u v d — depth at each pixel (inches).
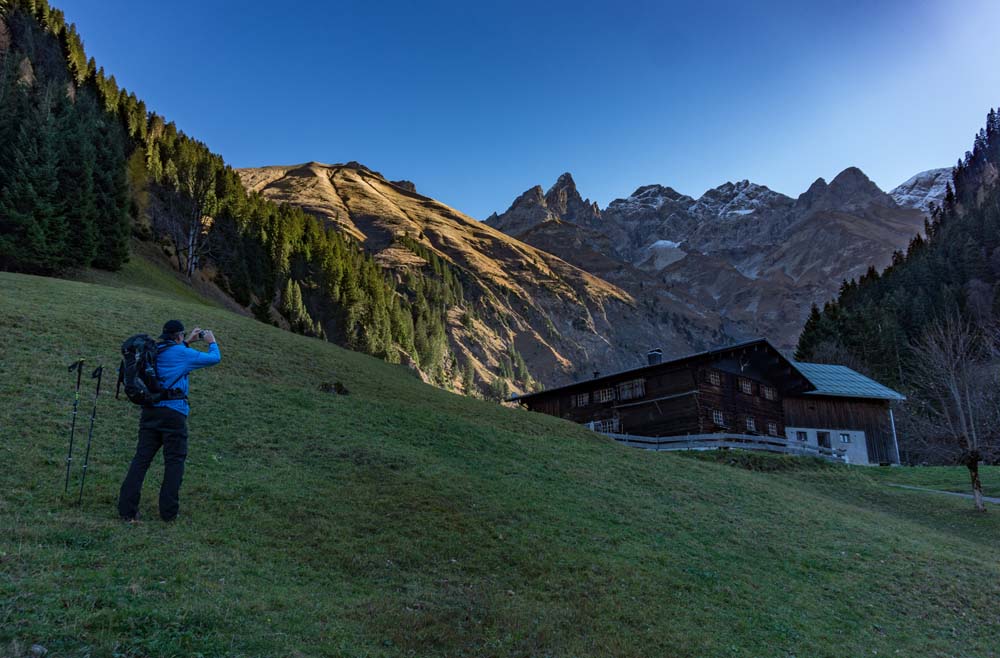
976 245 5162.4
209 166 4020.7
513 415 1277.1
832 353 3764.8
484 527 543.8
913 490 1476.4
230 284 3622.0
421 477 650.8
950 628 520.7
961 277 4995.1
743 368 2020.2
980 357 2354.8
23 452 495.8
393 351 5511.8
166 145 4333.2
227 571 356.8
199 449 613.9
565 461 895.7
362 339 4923.7
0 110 2165.4
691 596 479.5
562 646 361.1
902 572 646.5
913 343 3671.3
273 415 798.5
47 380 713.0
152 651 245.9
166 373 412.2
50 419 593.6
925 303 4345.5
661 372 1939.0
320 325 4488.2
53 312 1051.3
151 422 411.5
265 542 424.8
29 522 362.9
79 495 425.7
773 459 1546.5
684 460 1126.4
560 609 412.8
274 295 4175.7
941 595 596.1
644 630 403.5
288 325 3951.8
